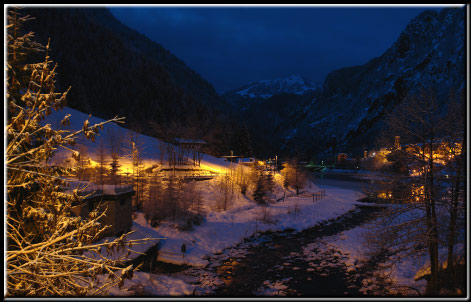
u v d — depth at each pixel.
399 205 15.56
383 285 19.95
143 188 34.81
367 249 27.41
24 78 6.23
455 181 13.05
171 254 24.70
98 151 50.06
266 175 52.53
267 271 23.64
